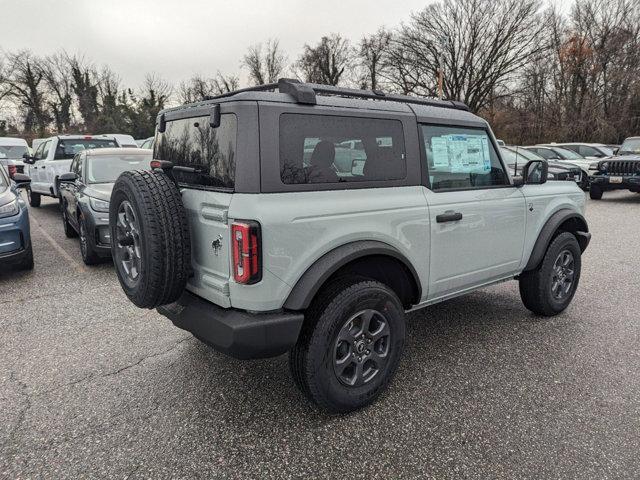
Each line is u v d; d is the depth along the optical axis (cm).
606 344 377
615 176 1266
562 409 286
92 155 721
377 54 4491
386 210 286
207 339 260
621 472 231
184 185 286
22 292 529
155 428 272
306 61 5141
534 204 397
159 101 4969
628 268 607
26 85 4769
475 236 347
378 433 265
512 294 507
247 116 240
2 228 556
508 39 3591
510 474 231
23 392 312
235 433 267
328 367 265
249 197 238
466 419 277
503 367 340
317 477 231
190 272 271
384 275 308
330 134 266
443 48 3678
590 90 3173
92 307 477
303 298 250
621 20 3127
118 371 340
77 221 686
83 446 256
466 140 347
